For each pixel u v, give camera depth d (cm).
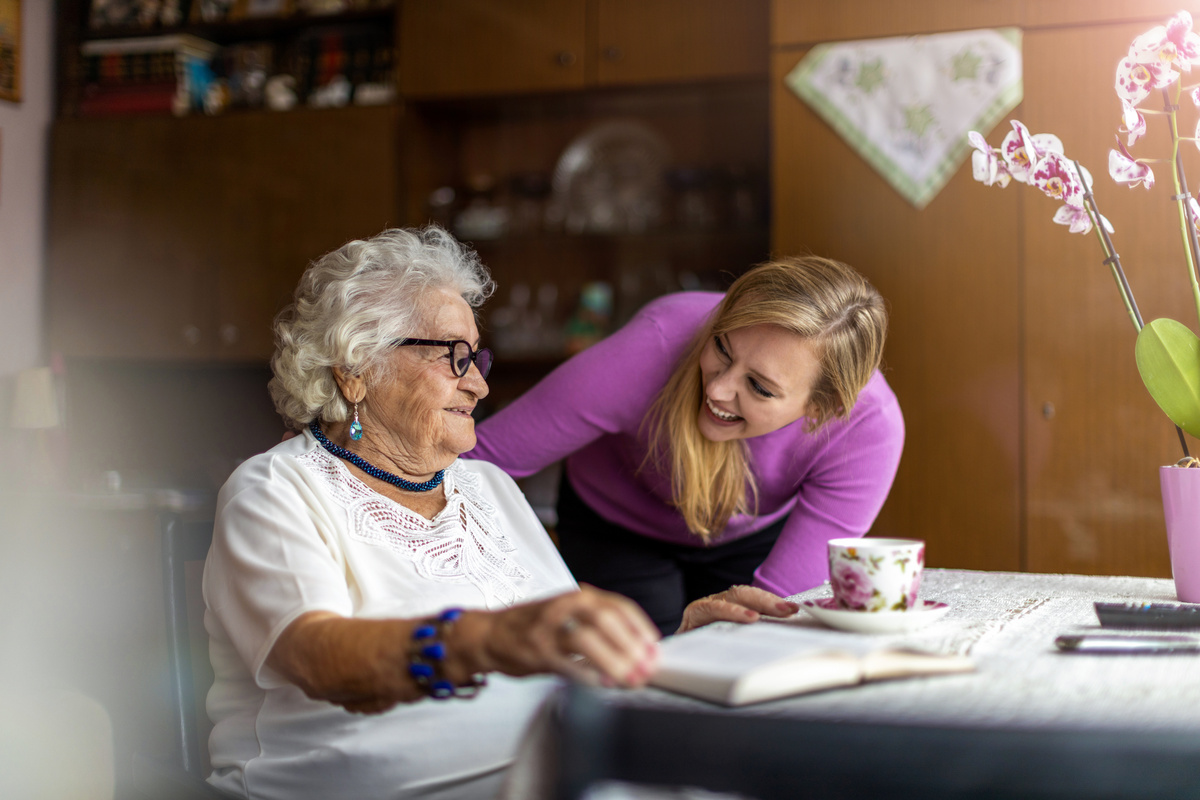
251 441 358
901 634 84
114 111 349
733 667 63
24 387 322
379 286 111
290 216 329
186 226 338
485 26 314
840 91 267
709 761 59
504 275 352
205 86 350
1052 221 253
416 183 328
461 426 114
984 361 258
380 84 331
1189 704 61
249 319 332
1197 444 242
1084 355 251
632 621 61
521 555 121
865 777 57
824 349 133
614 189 338
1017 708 60
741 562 178
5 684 265
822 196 268
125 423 364
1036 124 254
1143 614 87
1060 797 56
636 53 302
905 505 263
